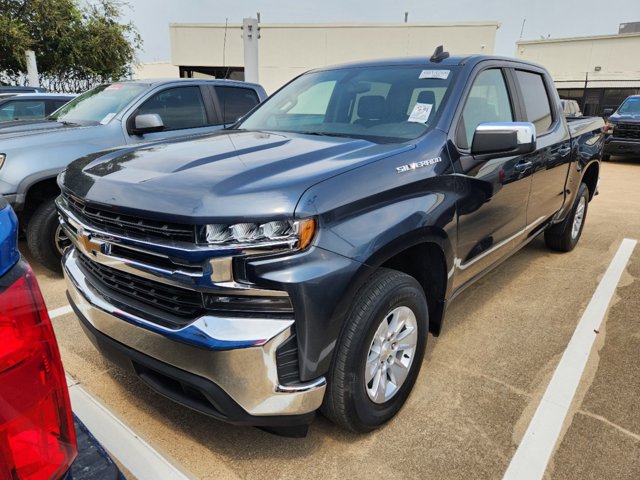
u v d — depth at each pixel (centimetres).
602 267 481
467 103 288
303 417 193
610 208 767
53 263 427
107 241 206
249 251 174
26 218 432
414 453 225
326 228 185
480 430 241
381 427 241
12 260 98
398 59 338
